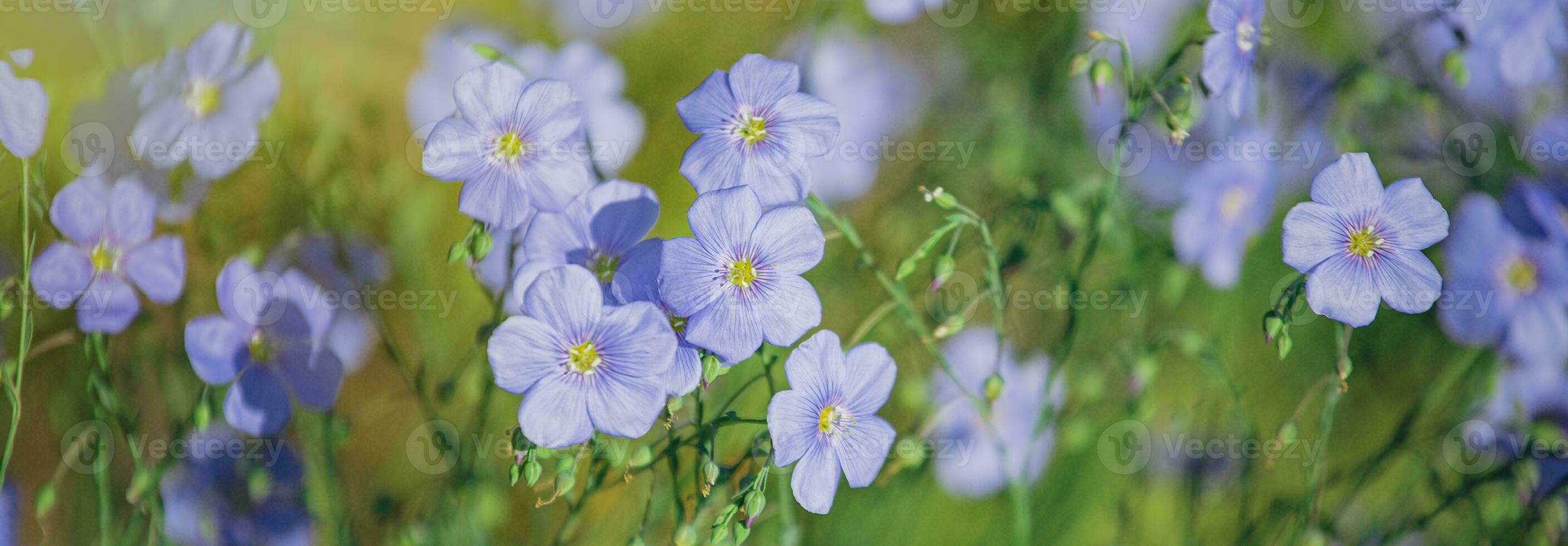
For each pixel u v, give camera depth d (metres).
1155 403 0.55
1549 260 0.55
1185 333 0.54
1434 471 0.54
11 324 0.57
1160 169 0.57
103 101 0.54
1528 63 0.55
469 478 0.54
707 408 0.54
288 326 0.53
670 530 0.56
